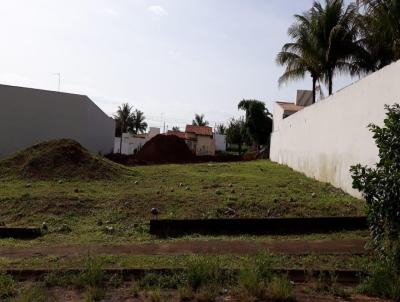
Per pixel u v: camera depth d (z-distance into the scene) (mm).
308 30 22484
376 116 9820
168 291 5117
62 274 5504
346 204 9750
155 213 8984
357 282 5477
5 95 24656
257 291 4887
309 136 16812
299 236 7648
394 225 5312
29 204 9602
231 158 32844
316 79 24266
